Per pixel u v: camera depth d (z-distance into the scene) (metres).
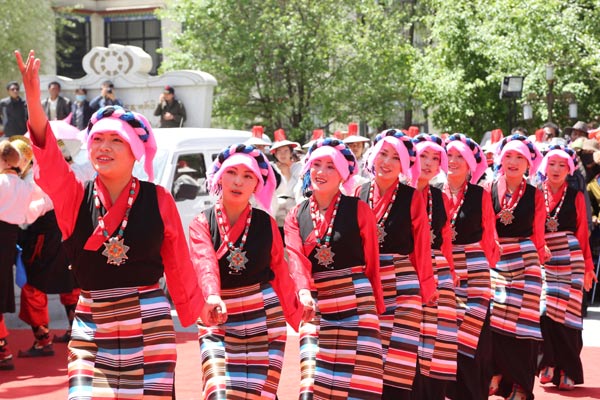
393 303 7.61
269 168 6.69
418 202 7.70
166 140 14.66
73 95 21.12
